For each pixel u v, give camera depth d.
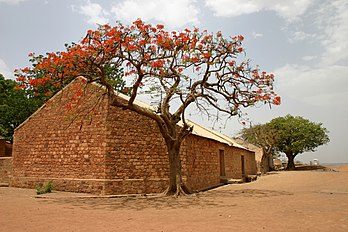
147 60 12.05
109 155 14.34
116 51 11.76
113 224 7.16
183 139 14.72
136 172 14.63
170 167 13.66
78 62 11.59
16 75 11.60
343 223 6.77
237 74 13.93
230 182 20.84
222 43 13.55
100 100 15.11
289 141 49.56
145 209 9.58
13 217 8.16
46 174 15.88
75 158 15.14
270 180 22.11
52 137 16.11
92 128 14.96
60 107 16.28
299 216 7.69
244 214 8.21
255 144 39.78
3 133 26.83
